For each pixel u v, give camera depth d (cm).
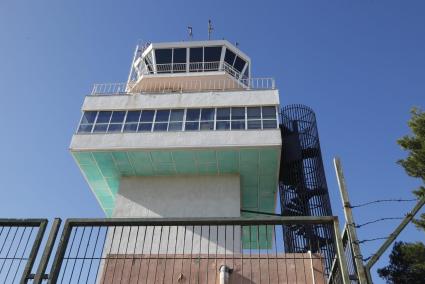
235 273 923
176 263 952
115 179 2481
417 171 1714
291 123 2614
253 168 2358
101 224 784
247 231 2555
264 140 2217
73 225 791
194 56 3028
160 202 2303
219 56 3014
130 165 2375
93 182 2516
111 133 2331
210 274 923
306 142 2494
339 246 714
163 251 1934
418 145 1733
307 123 2595
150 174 2433
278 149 2212
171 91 2638
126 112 2431
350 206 728
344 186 746
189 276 926
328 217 755
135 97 2495
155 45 3045
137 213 2261
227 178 2392
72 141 2300
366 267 660
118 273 954
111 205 2739
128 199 2323
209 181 2386
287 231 1905
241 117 2352
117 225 783
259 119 2331
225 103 2419
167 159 2320
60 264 744
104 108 2452
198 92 2486
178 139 2275
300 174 2358
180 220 770
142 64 3095
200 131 2302
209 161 2323
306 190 2284
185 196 2325
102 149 2262
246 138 2238
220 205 2273
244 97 2438
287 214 2242
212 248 1945
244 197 2622
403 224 674
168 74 2886
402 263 2180
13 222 786
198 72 2906
